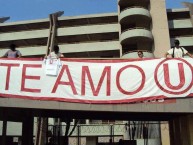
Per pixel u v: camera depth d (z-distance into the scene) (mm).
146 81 10555
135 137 24938
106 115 13945
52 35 52750
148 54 45531
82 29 53125
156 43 48938
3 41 56062
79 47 52594
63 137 18875
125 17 49438
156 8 50875
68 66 10828
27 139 15125
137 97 10438
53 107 10500
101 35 53438
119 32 51188
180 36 51250
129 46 50156
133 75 10641
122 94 10508
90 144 41844
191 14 50500
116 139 41406
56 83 10672
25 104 10523
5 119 14742
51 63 10859
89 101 10500
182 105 10305
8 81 10711
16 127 33750
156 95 10406
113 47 51406
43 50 54125
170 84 10469
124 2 51500
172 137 15492
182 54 11188
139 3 51531
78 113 13359
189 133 11961
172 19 52656
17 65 10859
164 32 49344
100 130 42312
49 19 54625
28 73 10773
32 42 56625
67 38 54500
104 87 10602
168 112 10312
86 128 42375
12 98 10562
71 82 10680
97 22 54906
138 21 50594
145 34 47594
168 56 11477
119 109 10406
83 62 10859
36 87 10656
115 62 10836
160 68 10633
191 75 10508
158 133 21859
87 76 10711
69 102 10539
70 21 54562
